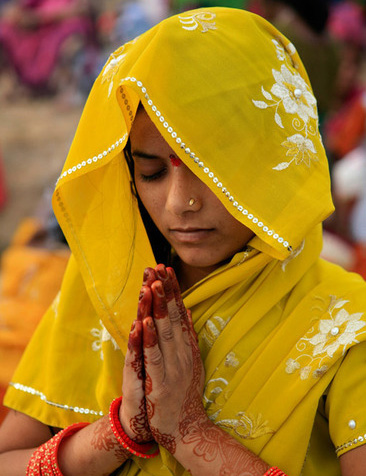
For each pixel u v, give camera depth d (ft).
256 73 4.08
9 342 7.55
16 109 25.84
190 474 4.26
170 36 3.98
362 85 18.89
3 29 26.63
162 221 4.25
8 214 18.38
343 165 13.21
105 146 4.26
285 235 3.95
